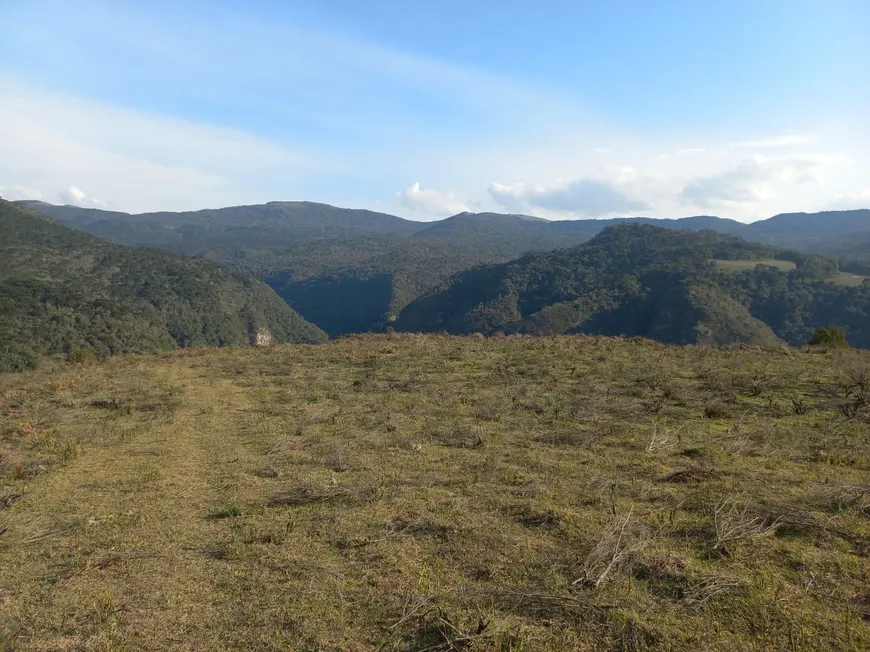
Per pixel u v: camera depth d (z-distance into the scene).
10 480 6.02
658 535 4.03
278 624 3.22
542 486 5.07
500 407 8.23
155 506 5.13
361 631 3.12
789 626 2.93
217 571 3.87
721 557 3.68
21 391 11.66
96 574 3.88
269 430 7.77
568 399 8.63
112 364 15.80
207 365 14.38
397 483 5.39
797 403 7.58
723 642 2.85
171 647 3.04
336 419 8.21
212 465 6.34
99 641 3.12
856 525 4.02
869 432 6.42
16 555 4.26
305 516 4.73
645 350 13.88
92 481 5.92
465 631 3.01
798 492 4.68
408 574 3.70
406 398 9.39
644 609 3.16
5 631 3.25
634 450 6.07
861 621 2.95
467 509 4.69
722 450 5.89
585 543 3.98
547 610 3.21
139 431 7.90
